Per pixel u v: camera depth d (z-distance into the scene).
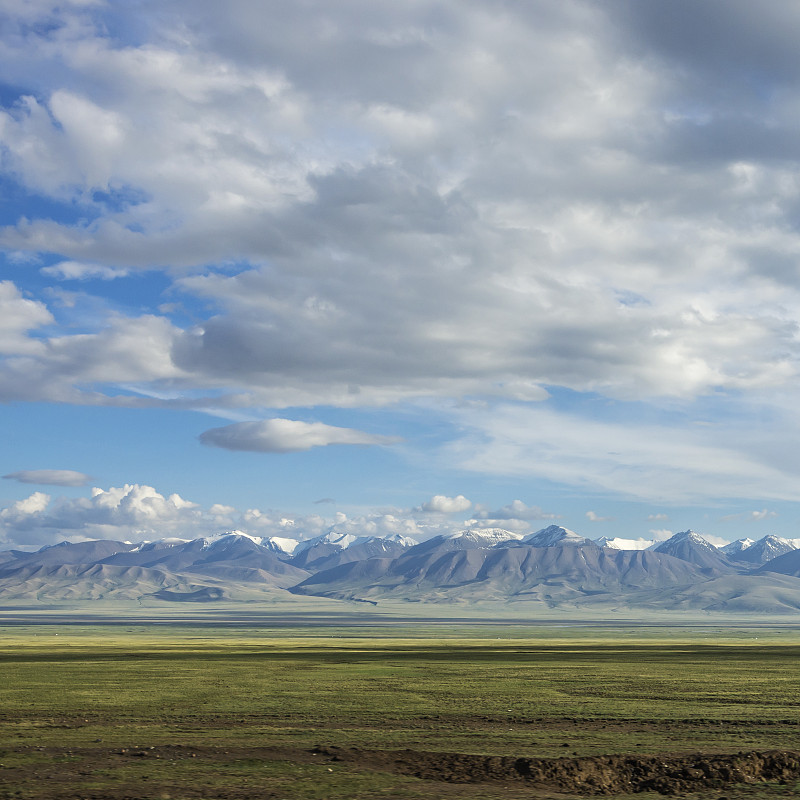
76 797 34.94
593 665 123.62
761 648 190.12
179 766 42.06
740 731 56.38
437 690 84.75
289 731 55.12
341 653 163.62
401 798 35.84
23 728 56.41
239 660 136.38
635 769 42.06
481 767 42.59
